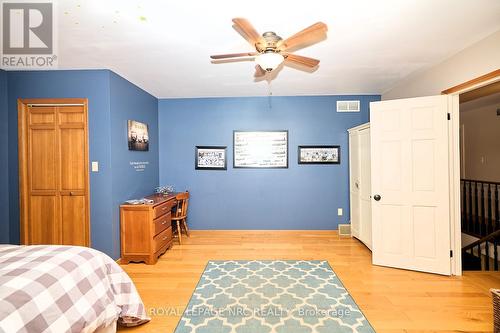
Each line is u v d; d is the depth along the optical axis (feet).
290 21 6.73
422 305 7.39
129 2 5.86
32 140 10.31
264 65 6.76
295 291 8.20
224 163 14.80
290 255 11.40
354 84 12.52
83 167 10.26
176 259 11.00
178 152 14.97
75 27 6.97
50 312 4.28
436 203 9.21
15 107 10.24
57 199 10.30
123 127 11.15
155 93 13.85
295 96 14.57
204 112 14.84
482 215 14.82
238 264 10.40
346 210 14.57
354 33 7.45
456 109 9.07
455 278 9.03
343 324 6.55
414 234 9.57
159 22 6.72
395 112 9.76
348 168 14.52
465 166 19.56
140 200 11.49
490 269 12.95
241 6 6.03
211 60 9.31
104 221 10.21
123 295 6.34
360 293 8.06
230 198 14.84
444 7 6.23
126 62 9.46
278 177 14.70
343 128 14.52
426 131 9.27
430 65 10.07
